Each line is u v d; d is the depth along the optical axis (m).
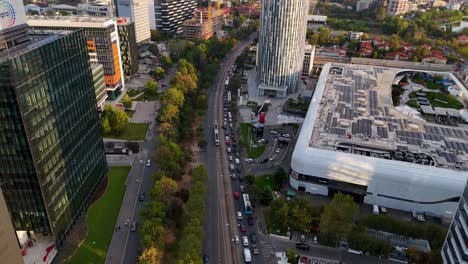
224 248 163.75
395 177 185.12
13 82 120.31
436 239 162.62
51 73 143.12
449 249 138.75
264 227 177.12
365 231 162.38
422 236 164.75
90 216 179.25
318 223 171.62
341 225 159.25
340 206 162.38
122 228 172.88
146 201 191.88
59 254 155.38
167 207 174.62
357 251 162.50
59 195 153.62
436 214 188.00
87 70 176.12
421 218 184.50
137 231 171.00
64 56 153.00
